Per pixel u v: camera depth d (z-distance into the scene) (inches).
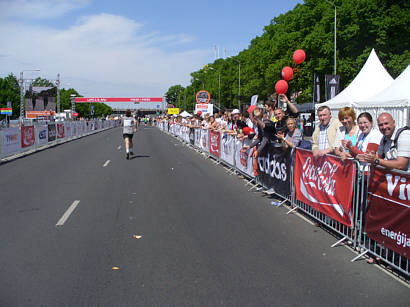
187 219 240.5
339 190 197.0
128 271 160.1
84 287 145.4
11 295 139.1
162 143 979.3
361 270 161.8
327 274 157.5
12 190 333.7
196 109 1140.5
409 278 153.1
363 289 143.8
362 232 183.9
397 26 1010.1
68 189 338.6
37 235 208.2
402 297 137.4
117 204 281.3
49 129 868.0
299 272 159.3
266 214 253.6
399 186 151.3
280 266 165.8
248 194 318.7
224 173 435.2
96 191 329.7
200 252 182.4
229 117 496.7
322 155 215.5
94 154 653.3
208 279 152.3
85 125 1421.0
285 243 195.9
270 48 1573.6
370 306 130.9
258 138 327.0
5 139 560.4
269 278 153.4
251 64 1930.4
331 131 236.2
